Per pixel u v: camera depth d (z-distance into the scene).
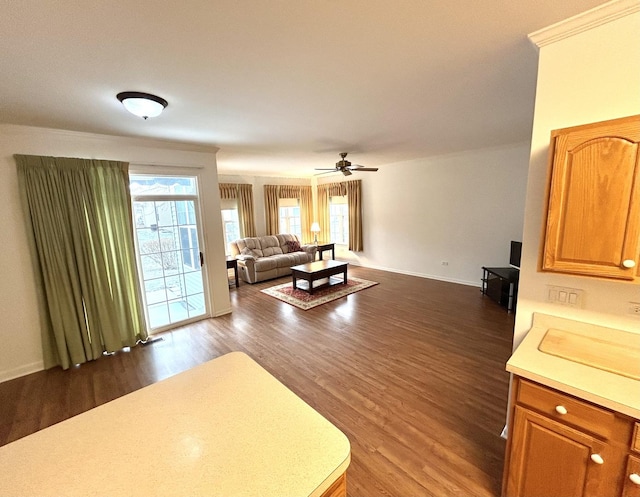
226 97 2.25
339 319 4.13
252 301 5.07
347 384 2.60
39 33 1.35
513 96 2.37
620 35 1.27
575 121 1.42
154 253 3.77
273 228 7.79
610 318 1.43
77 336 3.06
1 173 2.73
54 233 2.91
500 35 1.50
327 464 0.83
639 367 1.23
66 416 2.34
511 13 1.31
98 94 2.09
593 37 1.33
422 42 1.56
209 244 4.27
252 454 0.87
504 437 1.96
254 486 0.77
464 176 5.36
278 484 0.78
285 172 7.58
